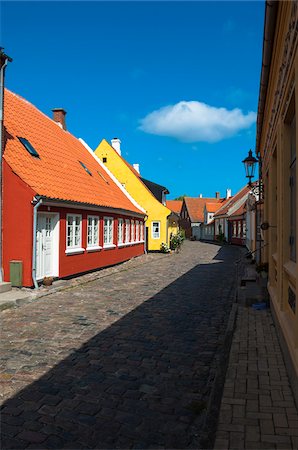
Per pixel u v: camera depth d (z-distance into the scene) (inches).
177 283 539.8
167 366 213.5
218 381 175.6
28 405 165.5
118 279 579.5
